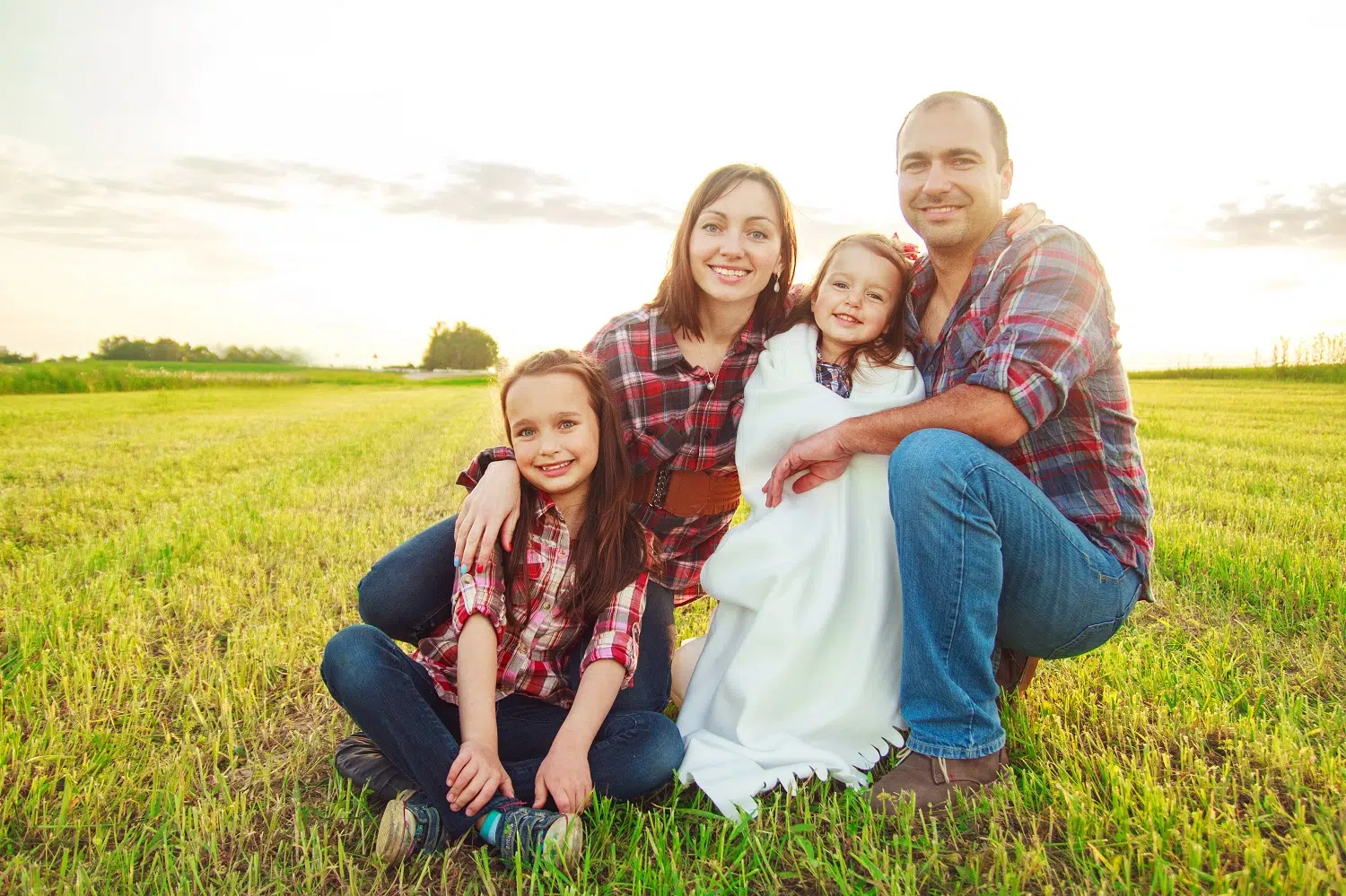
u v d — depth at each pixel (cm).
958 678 216
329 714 270
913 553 218
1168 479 738
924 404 233
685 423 280
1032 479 249
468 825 199
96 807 207
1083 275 231
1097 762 224
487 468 247
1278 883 168
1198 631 342
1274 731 239
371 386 6894
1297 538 479
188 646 332
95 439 1309
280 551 498
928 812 210
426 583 251
